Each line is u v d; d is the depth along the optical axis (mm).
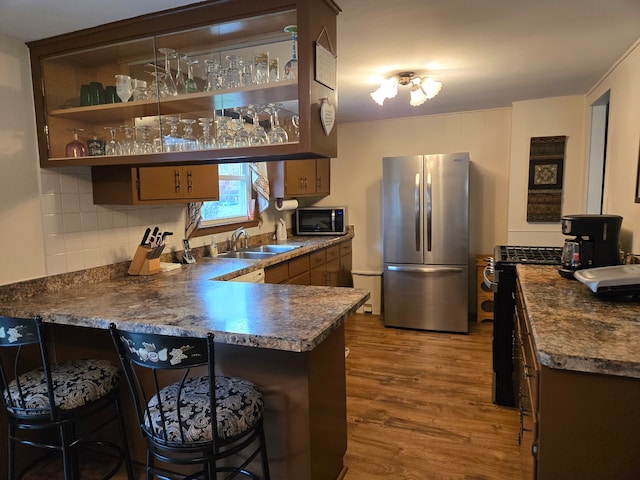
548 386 1204
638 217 2371
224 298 2041
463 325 4145
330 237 4730
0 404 2004
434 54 2590
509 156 4348
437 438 2350
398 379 3107
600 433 1177
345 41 2348
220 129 2014
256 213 4156
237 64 1912
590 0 1891
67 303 1998
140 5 1762
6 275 2051
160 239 2803
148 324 1651
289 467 1760
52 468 2150
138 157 2072
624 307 1593
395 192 4258
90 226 2471
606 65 2877
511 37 2324
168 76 2055
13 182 2082
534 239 4133
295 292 2145
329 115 1802
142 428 1504
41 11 1790
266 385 1756
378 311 4863
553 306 1618
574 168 3939
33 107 2174
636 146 2428
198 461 1415
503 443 2289
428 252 4195
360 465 2133
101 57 2158
